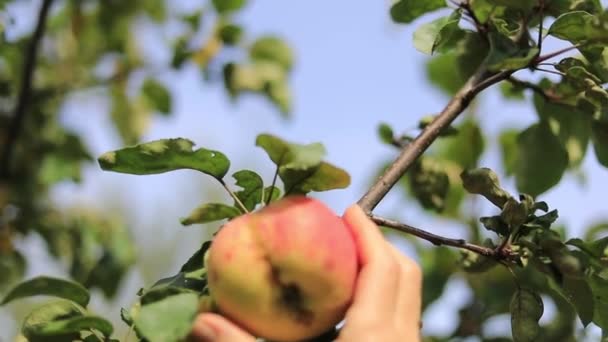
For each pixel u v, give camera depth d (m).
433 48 1.12
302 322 1.00
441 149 1.42
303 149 1.01
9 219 1.71
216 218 1.07
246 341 0.99
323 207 1.02
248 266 1.00
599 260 1.10
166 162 1.04
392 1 1.17
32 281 1.00
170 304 0.98
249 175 1.05
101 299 1.73
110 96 1.88
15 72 1.77
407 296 1.01
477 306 1.40
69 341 1.03
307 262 0.99
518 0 1.13
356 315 0.98
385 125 1.23
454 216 1.44
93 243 1.74
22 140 1.79
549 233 1.08
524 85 1.17
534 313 1.09
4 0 1.70
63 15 1.91
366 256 1.01
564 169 1.24
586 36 1.11
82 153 1.84
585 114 1.18
